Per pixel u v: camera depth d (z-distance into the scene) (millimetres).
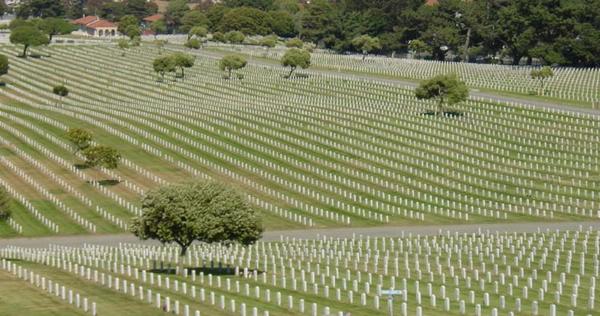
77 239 170375
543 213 191500
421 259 141250
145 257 143250
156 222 131125
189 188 131625
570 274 128750
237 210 131000
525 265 135250
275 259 142750
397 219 188250
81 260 140375
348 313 96125
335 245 155875
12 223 180625
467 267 133500
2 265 135000
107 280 120812
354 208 194625
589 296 109938
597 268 129875
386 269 129375
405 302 106188
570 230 173750
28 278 124625
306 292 114438
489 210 193375
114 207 192375
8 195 184625
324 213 190125
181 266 129500
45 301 110438
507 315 100438
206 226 129125
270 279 123312
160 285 118500
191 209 129500
